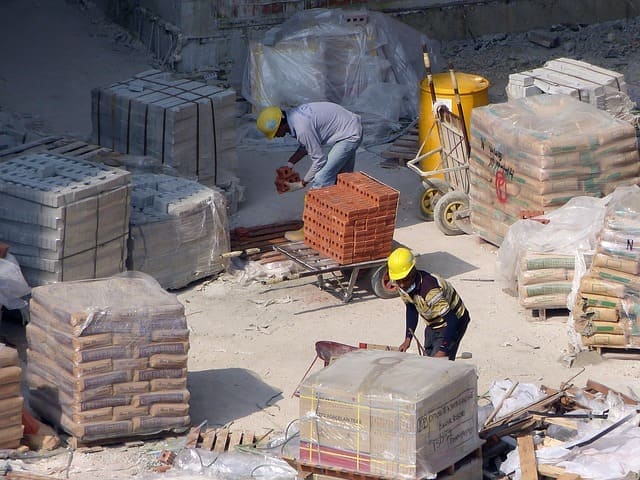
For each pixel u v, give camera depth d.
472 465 24.14
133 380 26.88
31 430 27.16
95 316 26.41
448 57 57.75
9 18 57.00
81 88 51.81
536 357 31.58
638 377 30.25
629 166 36.00
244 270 36.97
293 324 33.69
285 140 47.97
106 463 26.31
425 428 22.66
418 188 43.25
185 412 27.42
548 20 61.38
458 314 27.42
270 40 50.00
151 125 40.22
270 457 26.19
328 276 36.81
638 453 24.69
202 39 52.78
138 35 56.12
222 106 40.81
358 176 35.84
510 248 34.16
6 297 31.81
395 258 27.02
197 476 25.70
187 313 34.38
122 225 34.00
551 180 35.25
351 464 23.20
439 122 39.59
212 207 36.03
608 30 60.94
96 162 38.69
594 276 30.72
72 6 58.94
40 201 32.22
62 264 32.69
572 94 41.53
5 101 49.97
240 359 31.69
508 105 37.84
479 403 28.78
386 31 51.75
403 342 29.77
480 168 37.91
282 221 40.78
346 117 37.28
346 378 23.39
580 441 25.22
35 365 27.92
